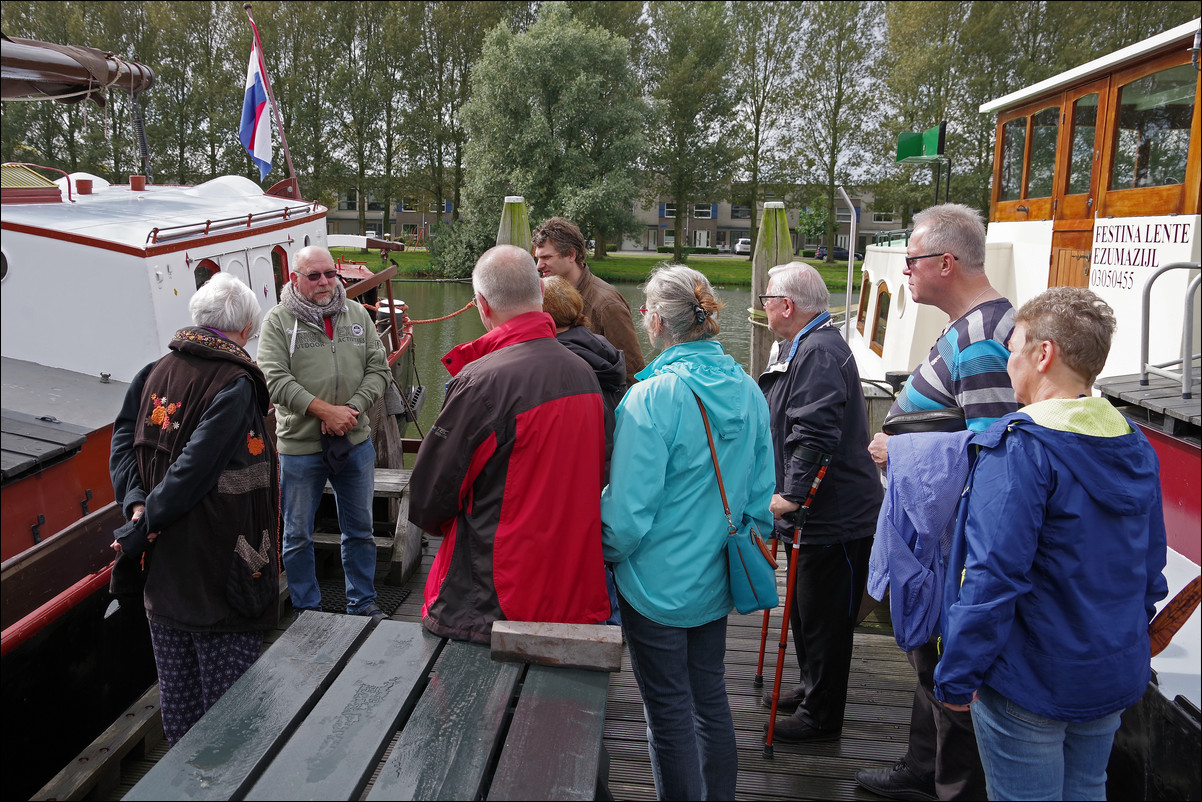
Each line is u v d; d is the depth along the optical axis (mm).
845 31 38156
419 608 4387
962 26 34219
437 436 2043
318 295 3701
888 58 37156
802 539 2967
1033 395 1921
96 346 3949
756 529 2328
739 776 2949
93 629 3264
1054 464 1752
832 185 40000
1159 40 4344
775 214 8070
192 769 1647
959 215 2580
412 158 40031
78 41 32125
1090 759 1909
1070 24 33188
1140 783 2459
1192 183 4254
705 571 2215
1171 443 3139
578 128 33125
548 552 2045
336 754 1690
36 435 3176
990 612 1744
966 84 34188
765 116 41188
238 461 2617
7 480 2934
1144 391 3271
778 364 3029
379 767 2309
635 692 3537
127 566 2723
